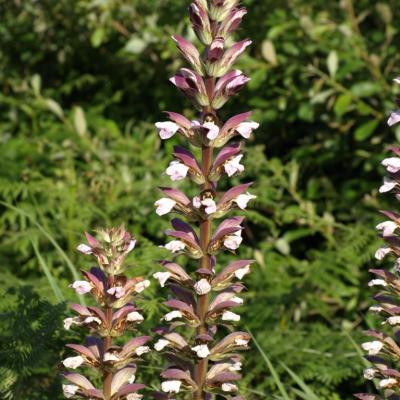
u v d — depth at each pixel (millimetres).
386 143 5473
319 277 4660
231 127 2305
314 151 5691
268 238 5199
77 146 5895
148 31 5934
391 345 2402
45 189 5207
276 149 6137
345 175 5898
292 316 4789
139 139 6230
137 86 6754
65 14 6871
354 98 5277
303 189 5863
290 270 5230
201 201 2275
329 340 4137
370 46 5566
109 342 2340
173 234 2314
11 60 7305
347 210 5461
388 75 5449
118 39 6672
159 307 3785
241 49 2287
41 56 7016
